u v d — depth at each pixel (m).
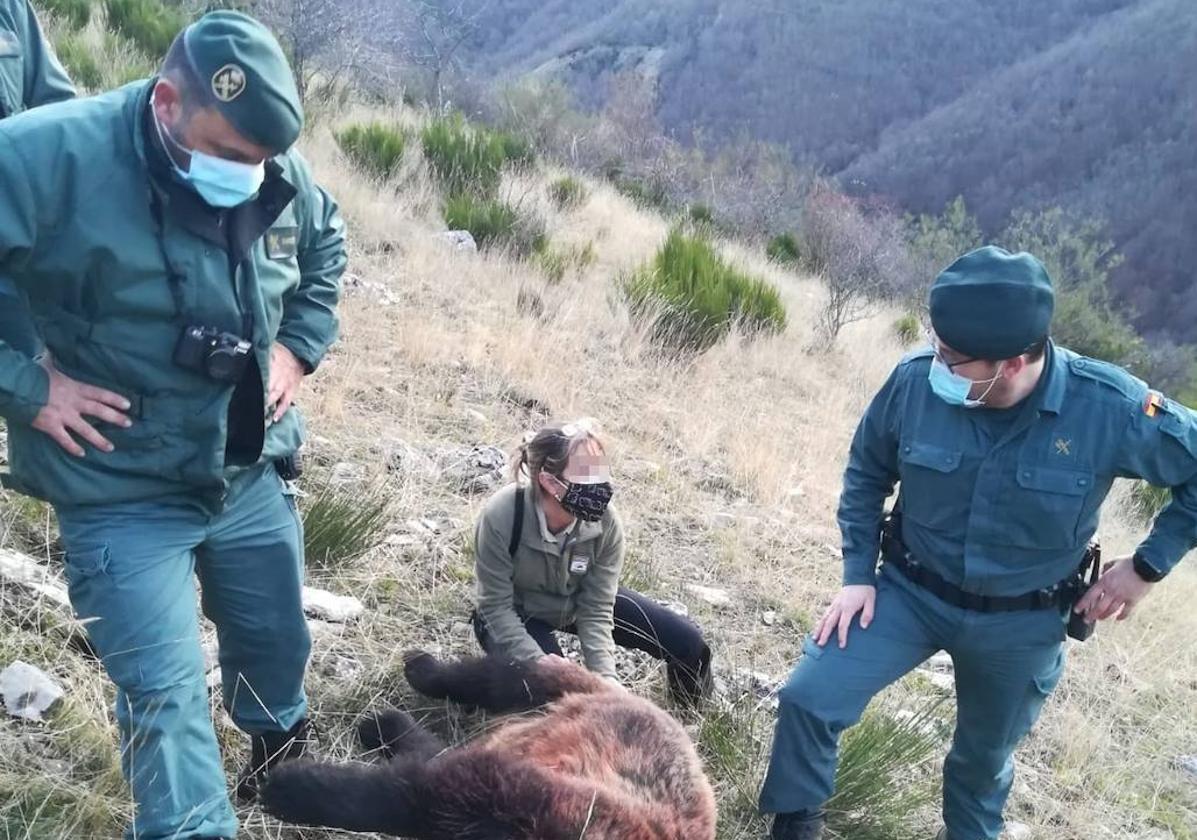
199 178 2.36
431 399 6.41
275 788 2.79
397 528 4.83
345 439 5.53
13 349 2.36
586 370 7.89
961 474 3.33
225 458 2.69
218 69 2.26
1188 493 3.30
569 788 2.83
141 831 2.40
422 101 19.97
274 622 2.95
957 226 22.62
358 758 3.52
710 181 22.00
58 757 2.99
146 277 2.40
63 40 11.41
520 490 3.80
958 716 3.73
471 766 2.85
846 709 3.49
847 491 3.70
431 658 3.87
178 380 2.50
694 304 9.34
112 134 2.36
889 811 3.96
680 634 4.21
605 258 12.07
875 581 3.63
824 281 17.20
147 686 2.47
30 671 3.13
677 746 3.26
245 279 2.56
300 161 2.85
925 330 15.20
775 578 5.70
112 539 2.54
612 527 3.89
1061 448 3.25
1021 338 3.04
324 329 2.99
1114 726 5.30
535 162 15.23
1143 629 6.52
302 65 14.70
